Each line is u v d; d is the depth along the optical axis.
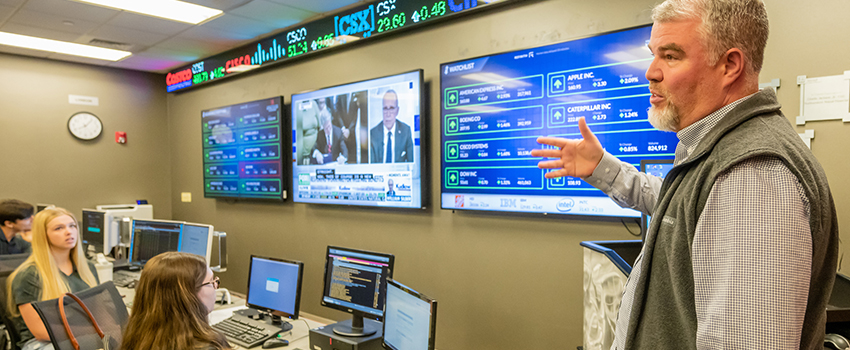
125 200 5.23
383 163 3.25
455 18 2.93
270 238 4.26
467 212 2.91
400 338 1.70
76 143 4.92
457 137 2.88
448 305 3.03
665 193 0.83
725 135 0.73
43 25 3.74
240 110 4.36
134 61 4.91
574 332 2.46
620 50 2.26
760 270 0.61
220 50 4.54
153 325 1.35
